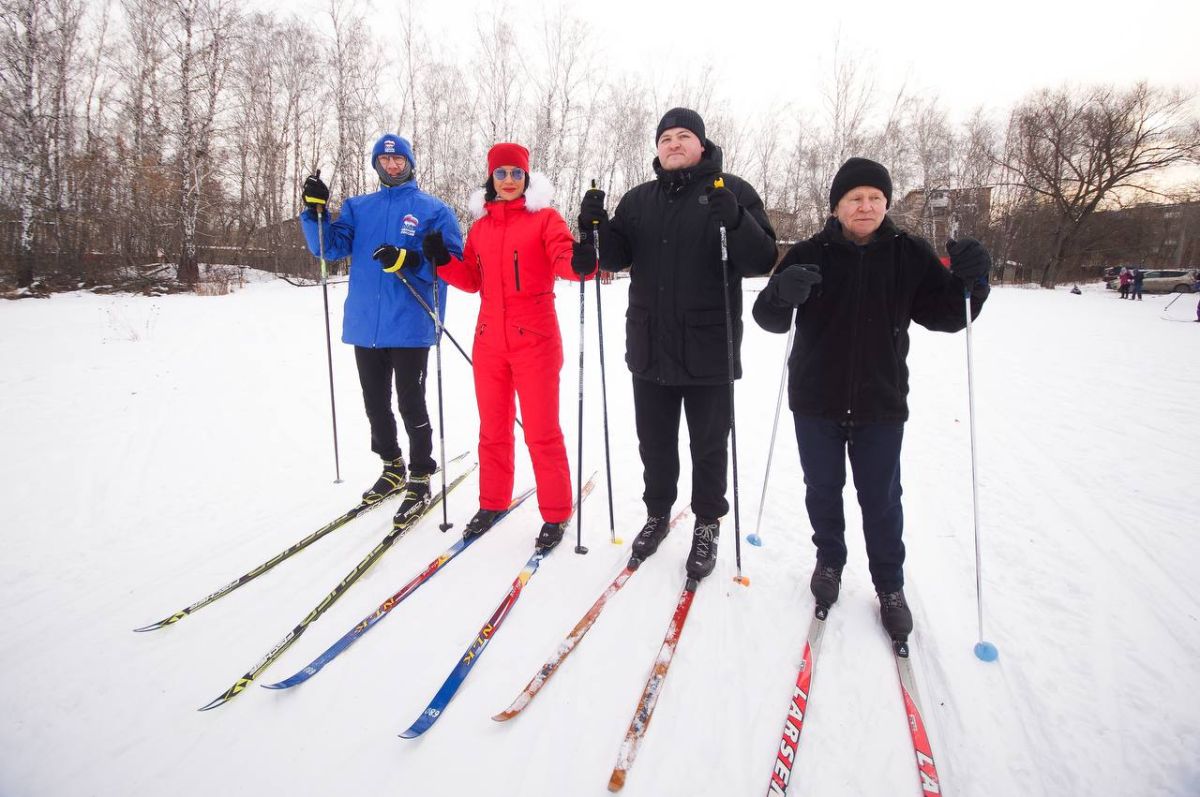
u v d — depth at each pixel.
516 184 2.29
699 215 2.15
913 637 1.98
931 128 25.94
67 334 6.79
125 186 14.44
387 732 1.59
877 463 1.97
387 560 2.42
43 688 1.73
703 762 1.51
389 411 2.93
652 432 2.40
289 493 3.12
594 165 22.11
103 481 3.17
